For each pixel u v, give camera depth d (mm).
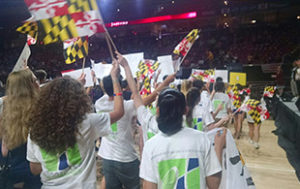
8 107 1540
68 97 1381
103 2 27656
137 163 2693
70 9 1551
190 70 11094
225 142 1721
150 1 27828
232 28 27797
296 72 6227
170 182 1346
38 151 1404
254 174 4301
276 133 7070
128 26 30875
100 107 2645
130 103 2576
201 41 27766
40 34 1527
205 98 3441
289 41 24625
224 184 1654
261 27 26891
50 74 22766
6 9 25844
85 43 2037
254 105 5695
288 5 24531
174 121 1405
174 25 30281
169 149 1380
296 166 4574
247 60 23469
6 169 1602
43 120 1324
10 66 26656
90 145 1459
